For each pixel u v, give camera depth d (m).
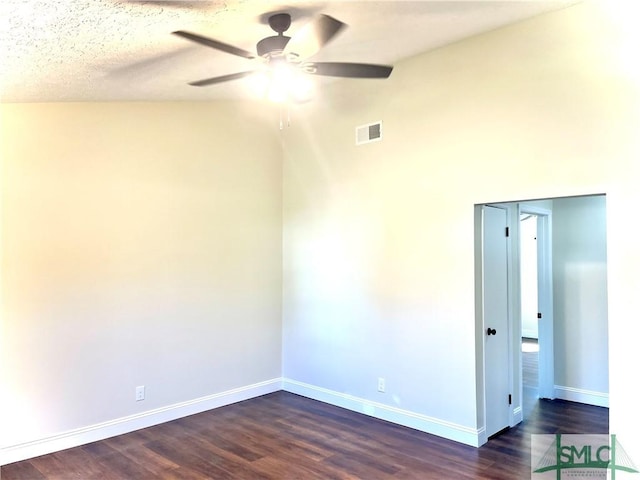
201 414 4.43
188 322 4.40
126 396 3.98
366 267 4.41
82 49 2.64
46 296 3.56
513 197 3.44
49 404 3.57
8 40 2.38
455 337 3.76
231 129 4.79
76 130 3.74
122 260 3.97
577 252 4.75
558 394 4.86
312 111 4.93
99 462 3.42
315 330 4.88
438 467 3.31
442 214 3.85
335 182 4.70
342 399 4.62
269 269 5.11
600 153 3.04
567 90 3.19
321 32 2.62
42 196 3.56
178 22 2.51
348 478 3.17
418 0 2.82
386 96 4.27
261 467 3.34
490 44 3.57
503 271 4.07
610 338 2.98
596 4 3.07
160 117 4.25
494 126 3.55
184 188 4.40
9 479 3.16
